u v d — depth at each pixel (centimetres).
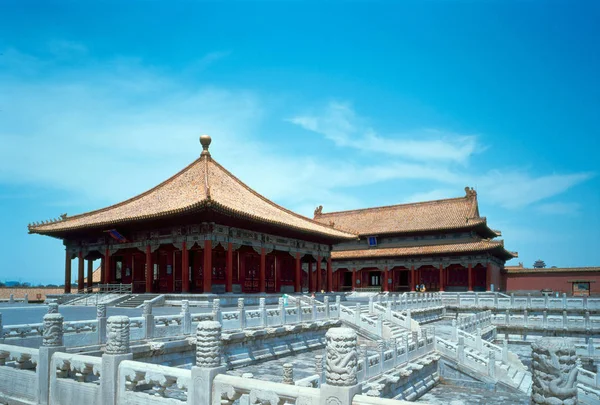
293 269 6975
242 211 4922
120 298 4938
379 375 2748
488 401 3075
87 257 6431
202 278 5481
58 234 6006
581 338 5278
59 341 1488
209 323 1152
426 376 3403
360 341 3944
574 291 8762
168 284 5656
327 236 6469
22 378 1505
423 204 10244
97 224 5312
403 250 9250
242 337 2858
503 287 9431
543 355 795
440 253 8681
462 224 8719
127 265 6106
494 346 4188
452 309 6775
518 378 3638
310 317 3703
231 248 5156
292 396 997
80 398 1341
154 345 2262
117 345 1295
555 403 771
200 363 1137
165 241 5225
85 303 4856
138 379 1258
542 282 9094
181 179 6062
